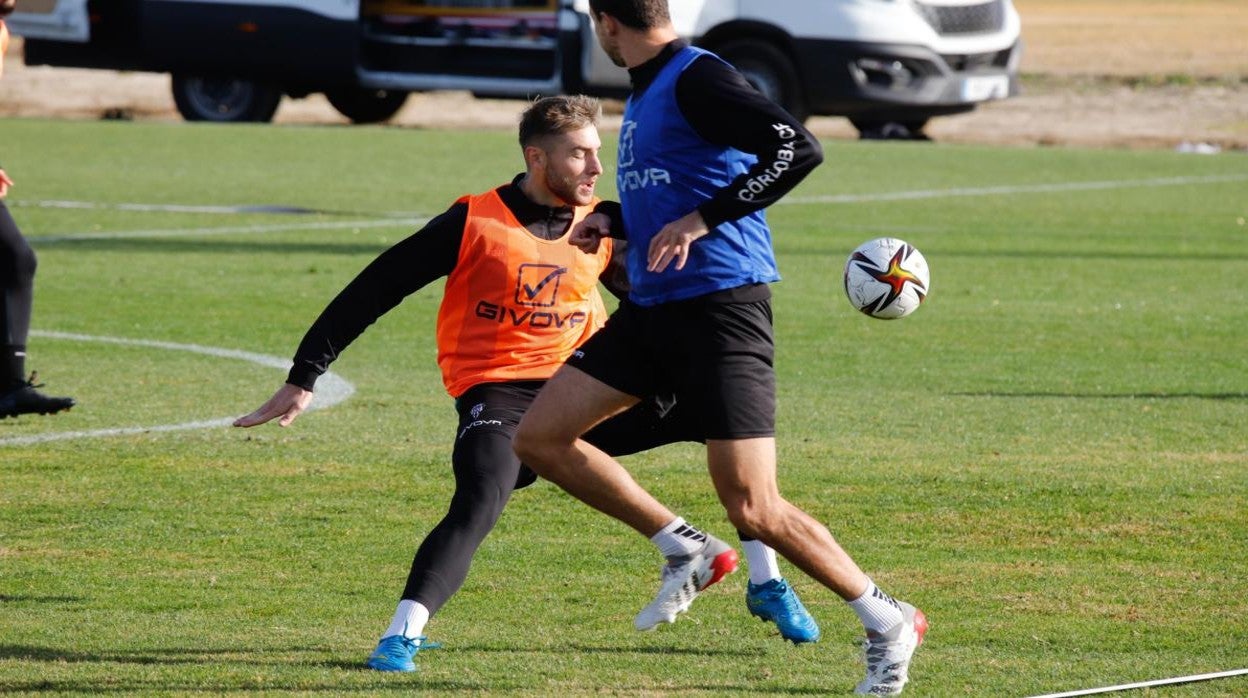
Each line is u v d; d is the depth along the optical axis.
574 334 19.12
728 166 15.60
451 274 18.84
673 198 15.70
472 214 18.69
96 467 25.66
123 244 52.12
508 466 17.77
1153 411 30.58
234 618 18.56
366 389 32.00
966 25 80.75
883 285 19.84
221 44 85.25
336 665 16.88
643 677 16.64
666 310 15.86
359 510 23.42
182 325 38.91
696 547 17.20
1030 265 50.16
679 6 79.62
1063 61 122.94
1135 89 110.44
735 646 17.81
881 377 33.81
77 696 15.84
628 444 18.45
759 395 15.70
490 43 84.25
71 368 33.69
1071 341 38.25
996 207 63.97
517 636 18.05
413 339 37.88
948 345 37.59
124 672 16.58
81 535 21.98
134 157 75.44
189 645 17.53
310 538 22.00
